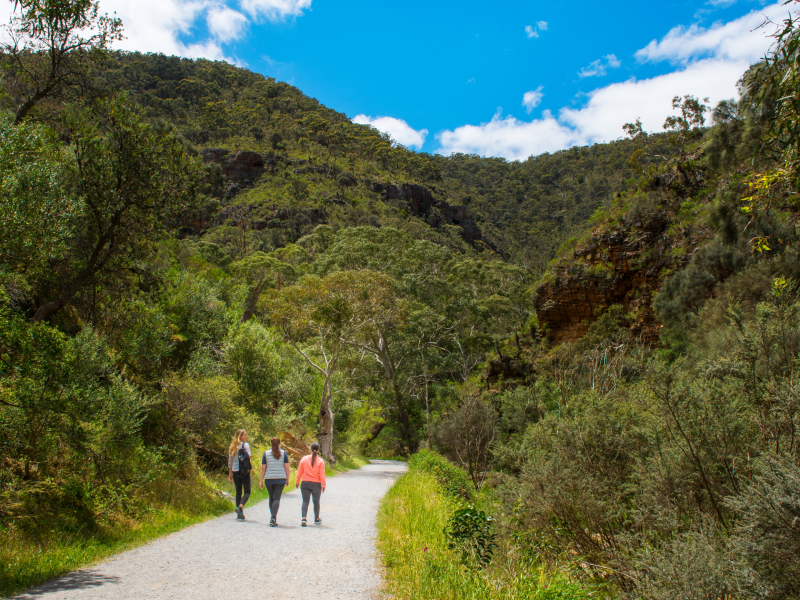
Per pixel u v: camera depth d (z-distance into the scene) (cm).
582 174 18588
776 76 508
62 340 766
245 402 1934
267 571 575
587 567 710
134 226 1090
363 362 4594
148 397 1104
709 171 3656
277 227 11938
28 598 459
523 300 6794
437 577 511
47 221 758
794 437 569
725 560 438
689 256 3459
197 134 15425
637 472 704
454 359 5725
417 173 18362
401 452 5253
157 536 775
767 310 668
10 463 699
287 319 3033
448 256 7806
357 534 844
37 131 820
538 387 2556
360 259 6769
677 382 682
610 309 3803
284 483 923
